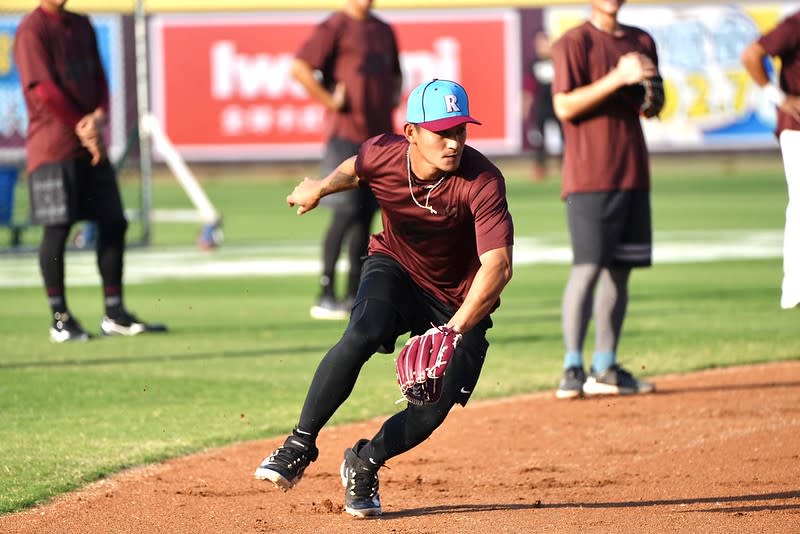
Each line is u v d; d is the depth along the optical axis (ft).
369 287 49.47
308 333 102.83
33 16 97.25
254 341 98.68
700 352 91.61
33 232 203.72
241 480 57.62
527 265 152.35
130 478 57.67
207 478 57.88
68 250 174.81
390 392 79.30
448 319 50.39
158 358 90.79
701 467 59.06
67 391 78.23
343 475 51.55
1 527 49.42
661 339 97.50
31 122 98.07
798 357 89.30
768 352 91.35
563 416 71.92
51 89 96.22
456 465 60.75
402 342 101.14
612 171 76.95
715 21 269.23
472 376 48.91
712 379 82.02
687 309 114.42
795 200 71.97
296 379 82.38
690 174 279.49
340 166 49.90
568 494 54.60
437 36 265.13
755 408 72.49
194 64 262.88
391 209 48.24
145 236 179.52
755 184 255.50
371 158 48.01
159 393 77.66
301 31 263.49
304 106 266.16
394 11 264.31
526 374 84.84
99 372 85.10
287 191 257.96
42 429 67.51
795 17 78.23
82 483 56.54
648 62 74.28
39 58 96.53
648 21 270.05
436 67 265.34
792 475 57.00
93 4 243.81
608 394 77.46
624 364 87.15
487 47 266.16
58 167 97.45
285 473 48.06
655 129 274.36
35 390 78.48
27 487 55.52
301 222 212.43
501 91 267.80
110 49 250.98
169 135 263.90
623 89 77.00
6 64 209.36
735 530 47.70
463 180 46.29
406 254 49.90
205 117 265.13
